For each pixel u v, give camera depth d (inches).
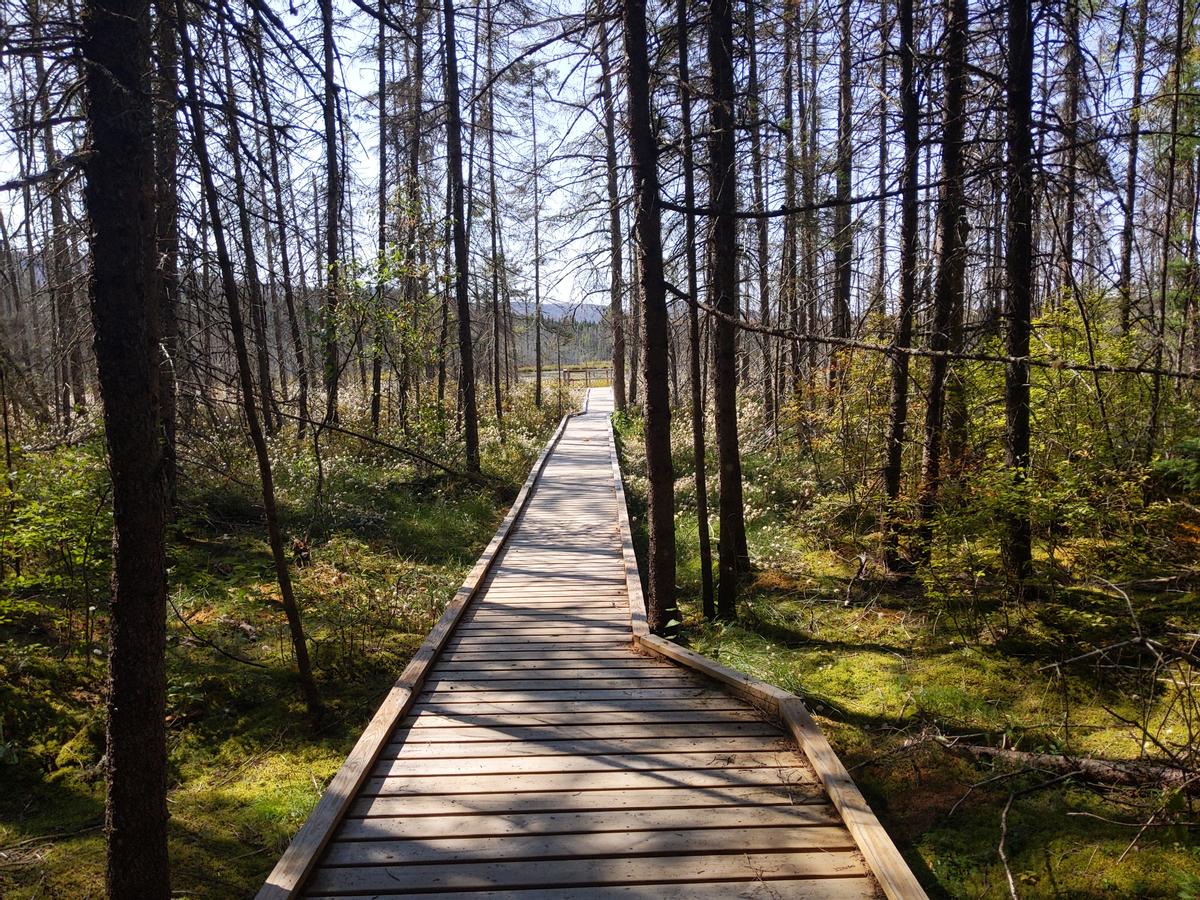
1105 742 209.0
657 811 167.0
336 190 163.5
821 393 459.2
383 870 146.9
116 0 119.9
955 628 297.0
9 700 226.2
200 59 141.2
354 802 171.0
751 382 590.6
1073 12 264.2
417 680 233.8
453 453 633.6
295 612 242.8
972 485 301.0
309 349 419.8
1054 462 300.8
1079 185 268.1
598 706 223.6
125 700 130.3
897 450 349.4
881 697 251.0
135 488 128.0
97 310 124.0
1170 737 201.3
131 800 131.8
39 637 269.0
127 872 132.8
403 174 596.1
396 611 346.0
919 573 304.7
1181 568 259.8
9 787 201.3
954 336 326.0
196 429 354.0
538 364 1176.2
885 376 393.4
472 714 218.5
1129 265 410.3
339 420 639.1
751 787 176.9
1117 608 271.1
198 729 239.6
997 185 283.0
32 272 219.6
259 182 197.5
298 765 221.5
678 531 487.5
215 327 242.1
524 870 146.8
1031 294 300.5
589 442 888.9
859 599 346.3
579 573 380.2
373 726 200.1
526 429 967.6
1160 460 284.7
